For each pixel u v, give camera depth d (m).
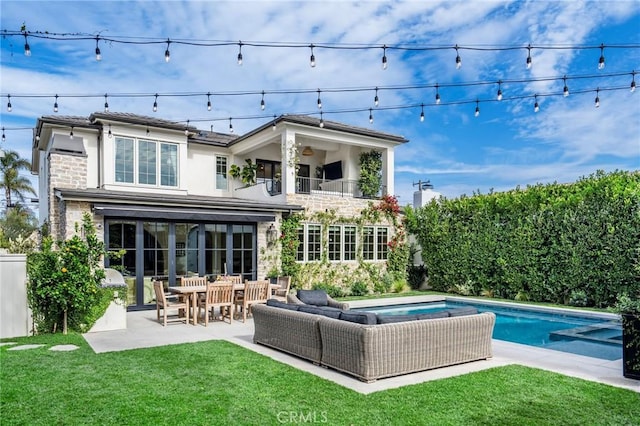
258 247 17.08
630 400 5.59
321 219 19.03
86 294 10.10
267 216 16.81
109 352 8.18
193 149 20.55
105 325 10.58
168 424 4.80
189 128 18.33
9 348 8.52
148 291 14.53
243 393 5.84
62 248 10.10
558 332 11.53
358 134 20.22
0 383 6.21
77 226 12.66
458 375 6.76
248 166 21.56
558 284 15.70
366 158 22.05
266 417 5.02
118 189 16.88
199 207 15.41
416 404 5.45
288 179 18.33
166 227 14.99
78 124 16.56
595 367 7.36
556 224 15.83
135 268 14.30
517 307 15.42
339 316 7.27
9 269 9.76
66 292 9.85
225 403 5.46
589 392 5.90
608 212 14.37
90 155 17.22
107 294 10.64
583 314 13.44
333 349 7.02
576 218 15.20
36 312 9.95
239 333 10.30
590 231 14.80
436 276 20.59
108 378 6.47
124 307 10.86
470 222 19.09
